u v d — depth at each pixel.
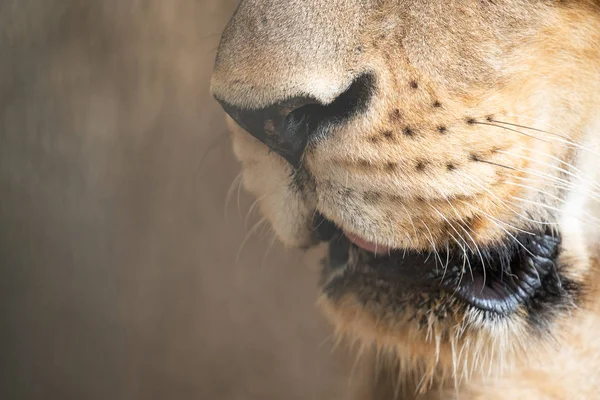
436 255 3.51
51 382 7.27
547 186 3.66
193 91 6.61
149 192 6.96
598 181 3.79
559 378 4.30
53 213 7.11
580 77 3.61
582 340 4.12
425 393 4.72
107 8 6.70
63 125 6.95
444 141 3.36
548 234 3.85
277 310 6.87
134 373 7.26
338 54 3.24
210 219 6.86
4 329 7.24
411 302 3.61
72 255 7.21
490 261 3.71
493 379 4.46
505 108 3.45
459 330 3.61
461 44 3.37
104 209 7.07
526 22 3.45
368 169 3.30
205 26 6.47
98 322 7.29
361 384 5.51
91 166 7.00
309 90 3.17
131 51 6.72
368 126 3.26
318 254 6.59
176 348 7.18
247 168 3.64
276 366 6.93
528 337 3.85
